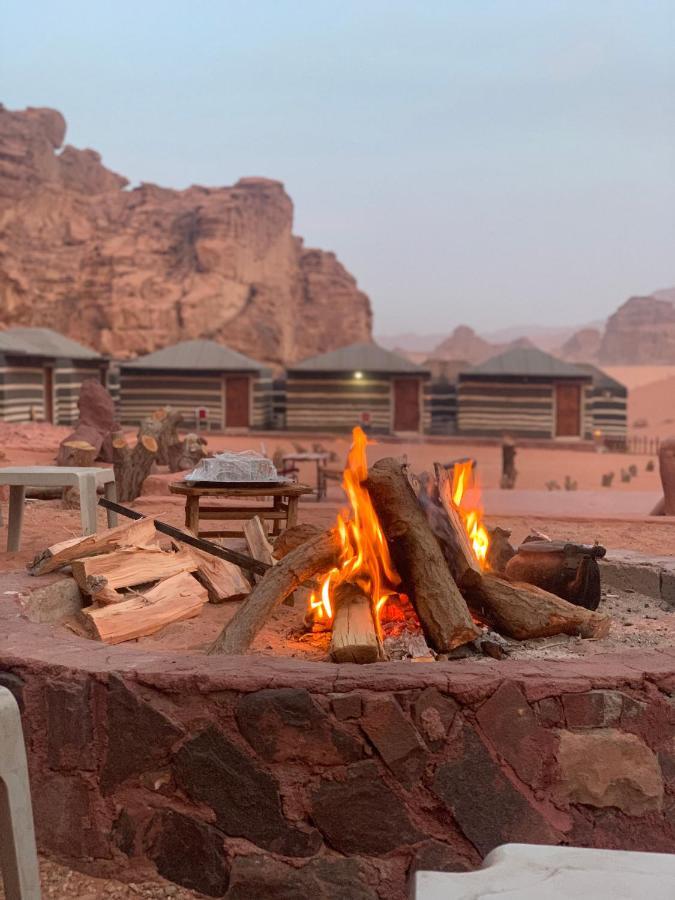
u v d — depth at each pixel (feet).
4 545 24.11
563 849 6.61
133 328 233.76
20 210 255.50
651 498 49.06
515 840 10.55
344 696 10.64
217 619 17.28
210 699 10.81
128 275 239.50
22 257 245.65
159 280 243.60
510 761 10.68
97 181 373.20
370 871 10.51
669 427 344.90
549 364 135.03
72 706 10.96
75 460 39.63
